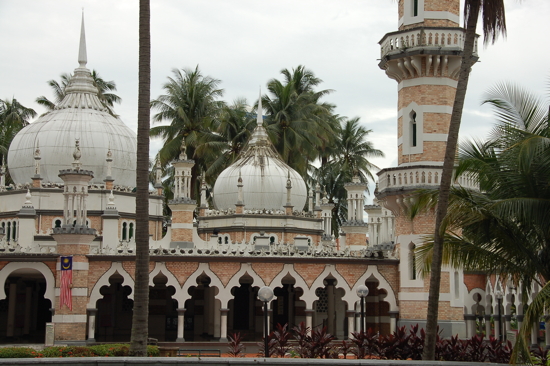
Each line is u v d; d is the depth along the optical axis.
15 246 35.66
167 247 41.41
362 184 48.19
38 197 46.44
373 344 25.33
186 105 65.19
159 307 47.22
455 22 38.00
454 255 23.73
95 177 49.31
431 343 23.05
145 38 23.16
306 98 71.44
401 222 37.50
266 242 40.34
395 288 37.84
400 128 37.75
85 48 53.50
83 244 35.84
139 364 19.66
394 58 37.12
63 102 52.12
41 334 45.19
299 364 19.45
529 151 19.61
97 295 35.84
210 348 36.34
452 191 23.23
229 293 36.84
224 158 66.56
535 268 22.50
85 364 19.75
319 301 46.16
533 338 36.78
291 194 54.50
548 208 20.67
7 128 69.69
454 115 23.11
